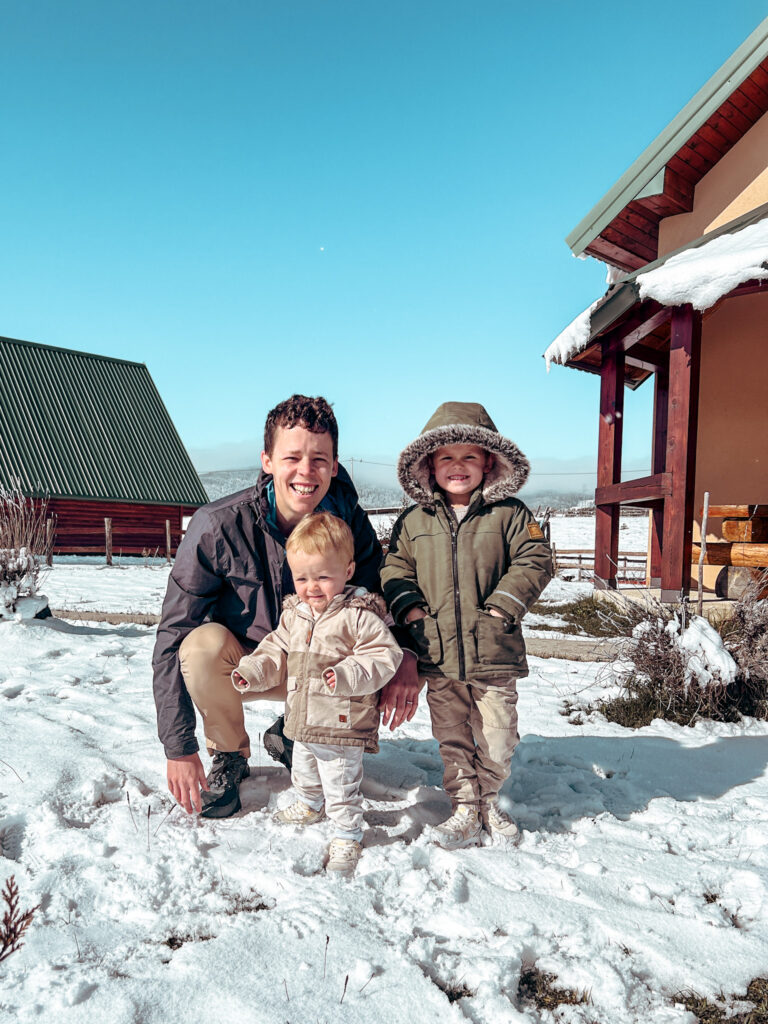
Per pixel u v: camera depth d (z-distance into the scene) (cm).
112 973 173
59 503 2278
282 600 279
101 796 279
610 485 819
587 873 228
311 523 246
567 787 311
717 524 878
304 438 258
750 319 872
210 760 327
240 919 197
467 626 253
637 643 462
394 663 240
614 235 941
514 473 261
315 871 228
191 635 269
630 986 175
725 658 421
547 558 260
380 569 281
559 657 589
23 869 220
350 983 170
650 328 758
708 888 222
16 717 387
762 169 818
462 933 195
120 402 2761
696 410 653
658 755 354
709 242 716
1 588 658
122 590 1113
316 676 243
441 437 257
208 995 165
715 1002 173
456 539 262
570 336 790
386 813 275
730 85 773
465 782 257
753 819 278
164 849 236
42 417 2502
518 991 175
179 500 2509
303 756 256
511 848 250
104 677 499
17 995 163
